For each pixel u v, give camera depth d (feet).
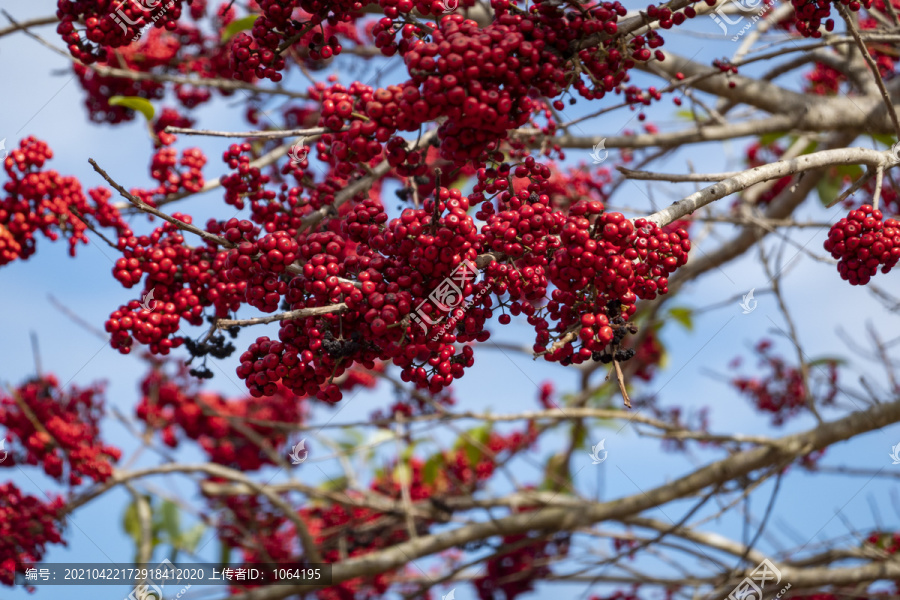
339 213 11.61
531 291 7.66
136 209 11.56
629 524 19.21
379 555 16.93
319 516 22.45
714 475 15.93
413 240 7.44
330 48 9.33
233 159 10.12
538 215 7.68
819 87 21.31
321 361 7.61
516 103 7.45
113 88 18.26
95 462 16.78
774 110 15.06
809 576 16.05
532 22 7.93
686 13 8.58
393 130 7.72
